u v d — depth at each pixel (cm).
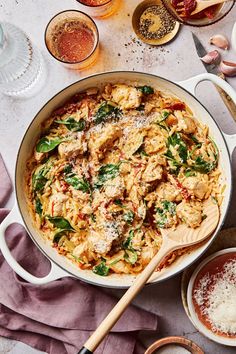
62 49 102
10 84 103
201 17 100
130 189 94
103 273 94
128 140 96
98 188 95
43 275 101
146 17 103
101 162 96
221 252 94
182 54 102
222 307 94
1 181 103
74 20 101
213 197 93
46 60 104
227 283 95
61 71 104
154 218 94
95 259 94
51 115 97
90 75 100
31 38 104
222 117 101
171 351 96
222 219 91
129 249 94
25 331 102
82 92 97
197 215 91
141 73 93
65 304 100
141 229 94
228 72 100
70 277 100
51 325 100
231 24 102
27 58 101
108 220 93
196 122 96
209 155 95
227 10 100
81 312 99
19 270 92
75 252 94
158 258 89
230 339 94
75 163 96
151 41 103
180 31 102
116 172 95
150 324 98
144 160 95
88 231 95
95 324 99
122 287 91
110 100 97
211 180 94
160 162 94
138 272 94
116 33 103
